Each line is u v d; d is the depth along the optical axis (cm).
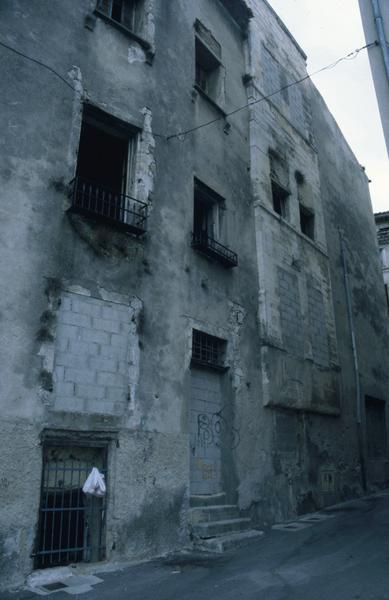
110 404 760
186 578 632
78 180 851
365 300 1978
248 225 1248
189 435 896
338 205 1934
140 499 762
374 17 577
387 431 1856
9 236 694
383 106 538
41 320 701
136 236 877
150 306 870
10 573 593
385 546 769
